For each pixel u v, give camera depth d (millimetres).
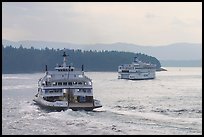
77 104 176125
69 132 130250
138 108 193000
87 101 184750
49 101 180375
